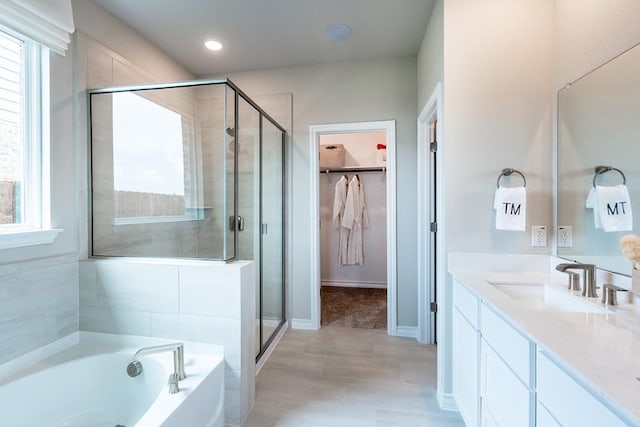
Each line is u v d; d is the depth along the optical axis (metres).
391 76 2.75
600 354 0.78
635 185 1.15
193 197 2.12
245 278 1.72
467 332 1.55
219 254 1.99
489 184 1.73
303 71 2.88
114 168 2.00
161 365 1.57
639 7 1.15
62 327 1.73
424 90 2.38
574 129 1.52
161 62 2.58
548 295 1.49
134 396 1.62
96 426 1.54
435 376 2.10
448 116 1.76
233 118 2.09
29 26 1.48
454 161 1.76
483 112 1.73
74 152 1.81
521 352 1.03
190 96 2.11
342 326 2.99
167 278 1.74
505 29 1.71
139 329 1.78
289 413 1.73
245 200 2.25
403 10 2.07
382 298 3.92
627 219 1.20
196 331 1.71
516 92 1.71
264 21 2.20
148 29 2.27
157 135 2.16
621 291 1.18
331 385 1.99
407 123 2.73
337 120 2.84
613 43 1.27
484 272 1.74
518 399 1.05
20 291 1.51
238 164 2.16
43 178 1.64
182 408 1.31
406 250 2.74
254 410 1.75
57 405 1.52
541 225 1.70
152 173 2.16
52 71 1.67
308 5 2.02
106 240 1.97
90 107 1.90
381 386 1.98
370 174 4.46
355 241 4.41
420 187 2.61
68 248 1.77
